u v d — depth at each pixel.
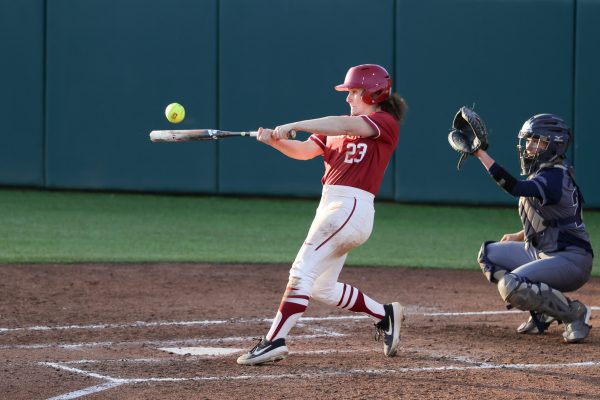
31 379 20.58
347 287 22.84
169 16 59.59
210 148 60.22
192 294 33.03
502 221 54.78
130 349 24.14
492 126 58.22
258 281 35.97
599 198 57.84
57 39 60.16
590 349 24.52
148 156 60.47
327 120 21.28
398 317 23.17
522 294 24.97
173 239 46.84
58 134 60.69
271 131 21.55
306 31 59.12
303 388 19.95
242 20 59.31
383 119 21.72
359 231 21.77
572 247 25.59
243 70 59.59
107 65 60.09
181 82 59.91
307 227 51.50
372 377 21.05
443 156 58.78
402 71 58.62
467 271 39.78
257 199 60.66
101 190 61.12
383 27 58.62
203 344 24.95
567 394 19.62
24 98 60.59
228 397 19.16
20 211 54.16
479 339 25.92
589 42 57.19
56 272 36.75
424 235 50.12
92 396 19.20
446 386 20.23
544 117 25.20
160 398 19.06
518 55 57.78
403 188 59.28
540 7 57.47
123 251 42.66
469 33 57.97
